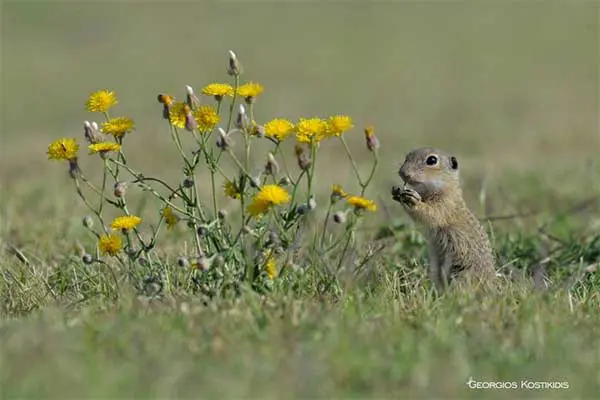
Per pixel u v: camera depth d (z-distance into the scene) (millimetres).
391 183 18578
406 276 11344
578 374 7871
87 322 8805
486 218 13578
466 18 53250
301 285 10117
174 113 10070
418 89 39562
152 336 8406
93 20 53938
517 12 53531
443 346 8203
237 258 10203
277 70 44062
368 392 7512
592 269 12023
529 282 10914
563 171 19453
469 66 44094
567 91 37938
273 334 8477
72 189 18750
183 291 10023
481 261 11922
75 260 11711
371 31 51938
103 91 10406
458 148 26219
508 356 8148
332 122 10164
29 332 8477
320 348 8133
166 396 7332
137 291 10016
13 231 14469
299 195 16125
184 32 51938
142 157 24219
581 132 28656
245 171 10023
